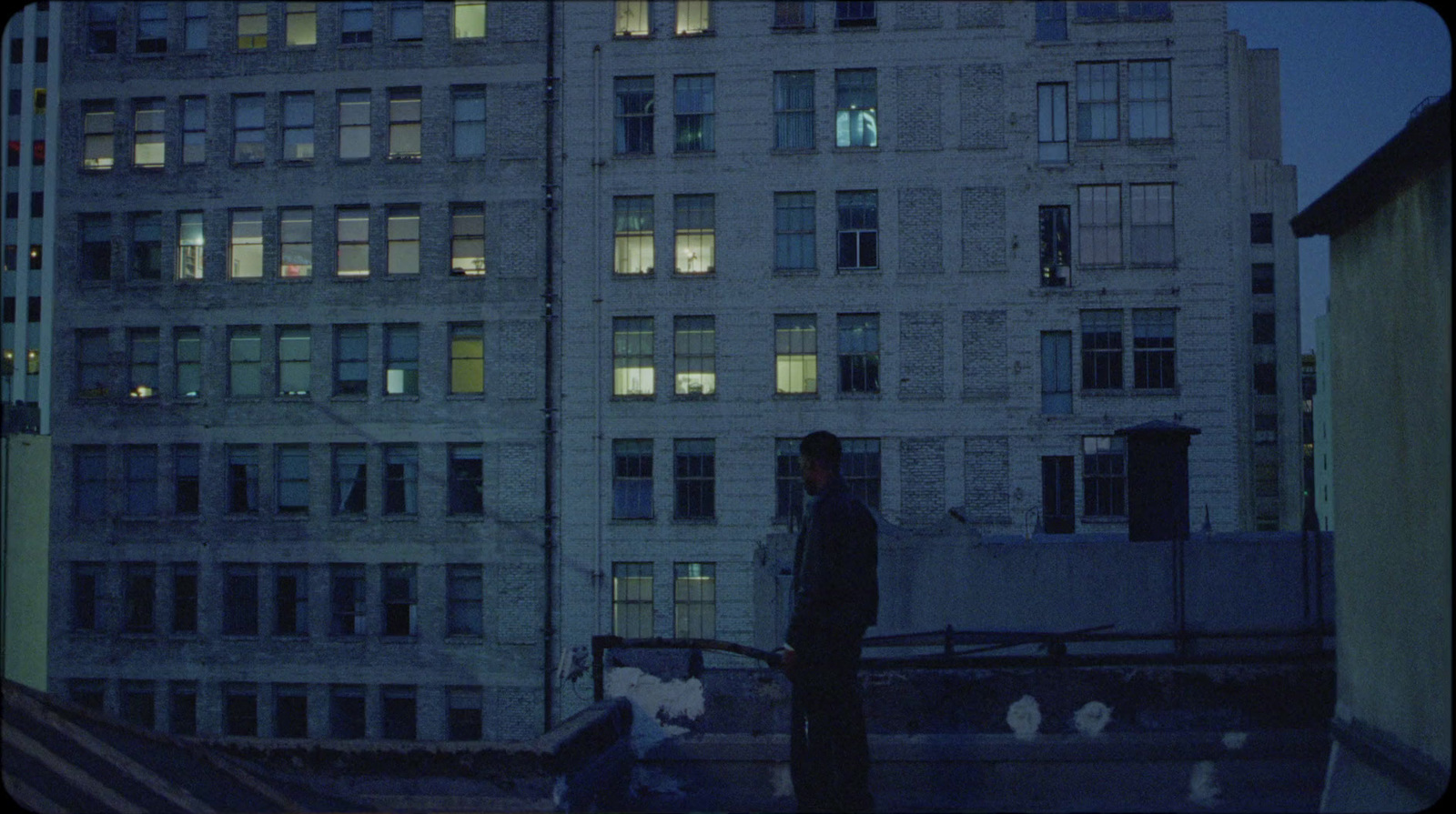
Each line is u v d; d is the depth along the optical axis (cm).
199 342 3938
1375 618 541
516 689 3638
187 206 3950
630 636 3578
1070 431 3488
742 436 3584
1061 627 923
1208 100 3509
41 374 7281
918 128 3603
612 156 3703
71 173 4012
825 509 518
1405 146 484
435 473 3753
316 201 3894
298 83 3916
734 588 3538
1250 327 4791
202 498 3859
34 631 3697
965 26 3597
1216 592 872
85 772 485
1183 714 611
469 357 3800
